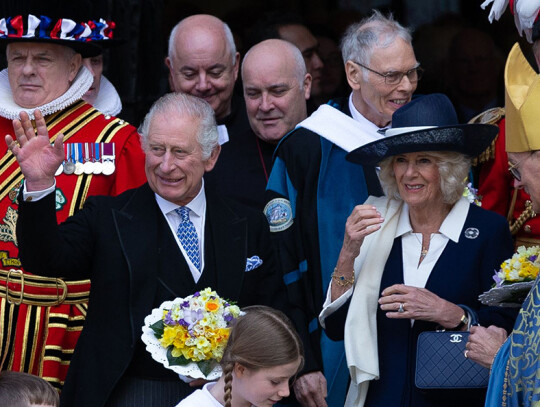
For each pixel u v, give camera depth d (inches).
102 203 757.3
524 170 646.5
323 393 800.3
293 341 644.7
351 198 842.8
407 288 727.1
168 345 708.0
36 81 867.4
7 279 842.8
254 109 922.1
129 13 1115.3
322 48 1119.6
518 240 906.1
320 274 828.0
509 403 635.5
